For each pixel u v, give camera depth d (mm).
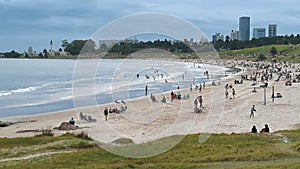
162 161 14875
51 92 64188
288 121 34219
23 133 30484
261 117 36312
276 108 42594
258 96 53781
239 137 21531
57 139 23094
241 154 16125
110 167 13875
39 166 15078
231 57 171000
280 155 15930
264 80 78375
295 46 183500
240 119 34719
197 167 14000
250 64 139125
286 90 61719
